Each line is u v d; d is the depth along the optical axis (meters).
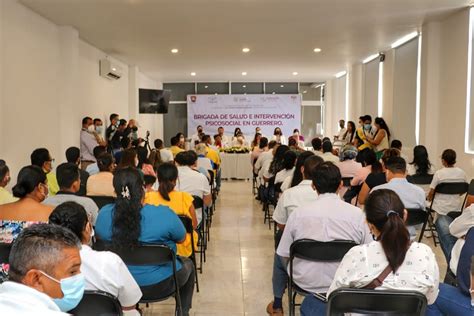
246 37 8.11
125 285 1.90
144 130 13.43
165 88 15.99
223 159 11.10
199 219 4.36
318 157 3.31
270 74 13.83
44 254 1.16
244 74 13.80
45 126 6.78
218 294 3.65
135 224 2.42
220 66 11.93
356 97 11.70
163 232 2.53
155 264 2.48
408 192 3.59
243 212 7.01
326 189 2.56
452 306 2.22
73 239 1.24
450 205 4.81
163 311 3.35
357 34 7.93
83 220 1.86
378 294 1.71
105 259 1.85
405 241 1.76
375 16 6.66
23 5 5.96
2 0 5.37
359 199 4.27
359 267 1.80
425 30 7.27
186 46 9.00
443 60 7.07
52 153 7.07
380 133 8.91
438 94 7.25
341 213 2.51
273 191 5.80
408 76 8.67
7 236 2.43
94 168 5.20
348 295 1.73
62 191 3.03
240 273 4.15
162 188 3.28
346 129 11.34
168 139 16.09
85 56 8.48
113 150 8.89
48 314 1.04
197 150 7.86
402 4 6.02
